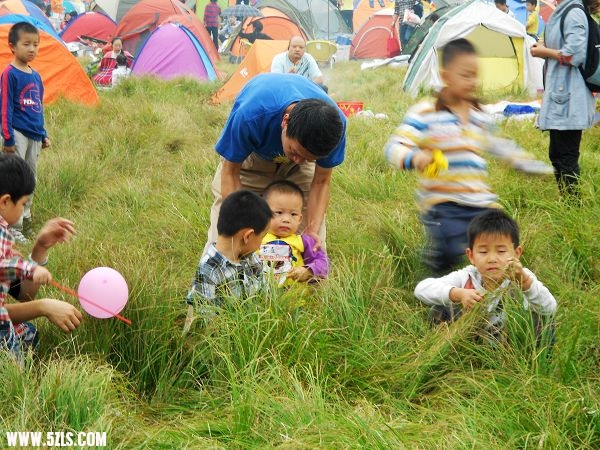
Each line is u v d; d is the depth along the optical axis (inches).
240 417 129.6
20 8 514.9
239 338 147.7
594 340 154.6
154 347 156.3
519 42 590.2
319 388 135.5
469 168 186.9
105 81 664.4
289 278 178.7
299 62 452.4
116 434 125.8
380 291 176.6
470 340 154.9
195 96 565.3
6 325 145.3
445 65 186.1
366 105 519.8
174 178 306.3
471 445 119.3
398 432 124.4
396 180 277.0
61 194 290.5
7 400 129.7
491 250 162.7
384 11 1041.5
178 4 840.9
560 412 130.5
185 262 208.2
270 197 186.5
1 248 144.4
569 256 200.1
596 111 370.3
